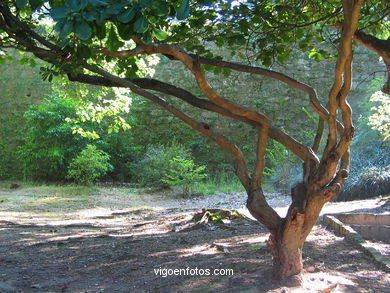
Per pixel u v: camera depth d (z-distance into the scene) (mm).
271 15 4863
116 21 2529
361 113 16062
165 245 5859
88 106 10914
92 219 9453
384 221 6723
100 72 3879
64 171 14930
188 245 5746
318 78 16750
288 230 3596
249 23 4898
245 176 3816
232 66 4027
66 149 14719
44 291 3955
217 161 16344
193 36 4812
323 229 6230
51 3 2734
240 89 16797
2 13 3951
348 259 4672
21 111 17312
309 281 3617
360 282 3848
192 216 8336
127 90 10312
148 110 16844
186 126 16688
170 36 4805
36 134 14680
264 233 6238
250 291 3393
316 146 4023
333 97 3514
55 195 12859
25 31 4105
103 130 15781
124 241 6363
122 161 15938
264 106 16719
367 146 12953
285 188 13570
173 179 14031
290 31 5465
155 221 8398
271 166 15898
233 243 5570
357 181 10883
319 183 3543
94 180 15211
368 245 5086
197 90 16906
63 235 7188
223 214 7602
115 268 4676
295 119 16625
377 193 10625
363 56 16578
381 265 4398
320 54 5324
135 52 3789
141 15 2355
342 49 3354
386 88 4574
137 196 13078
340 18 5258
